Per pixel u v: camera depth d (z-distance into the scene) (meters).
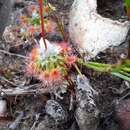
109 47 0.17
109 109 0.16
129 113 0.15
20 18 0.19
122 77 0.15
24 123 0.16
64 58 0.16
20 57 0.18
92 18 0.16
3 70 0.17
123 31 0.17
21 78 0.17
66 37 0.18
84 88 0.16
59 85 0.16
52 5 0.20
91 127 0.15
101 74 0.17
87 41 0.17
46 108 0.16
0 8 0.20
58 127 0.16
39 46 0.17
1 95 0.17
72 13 0.17
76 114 0.16
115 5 0.18
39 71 0.16
